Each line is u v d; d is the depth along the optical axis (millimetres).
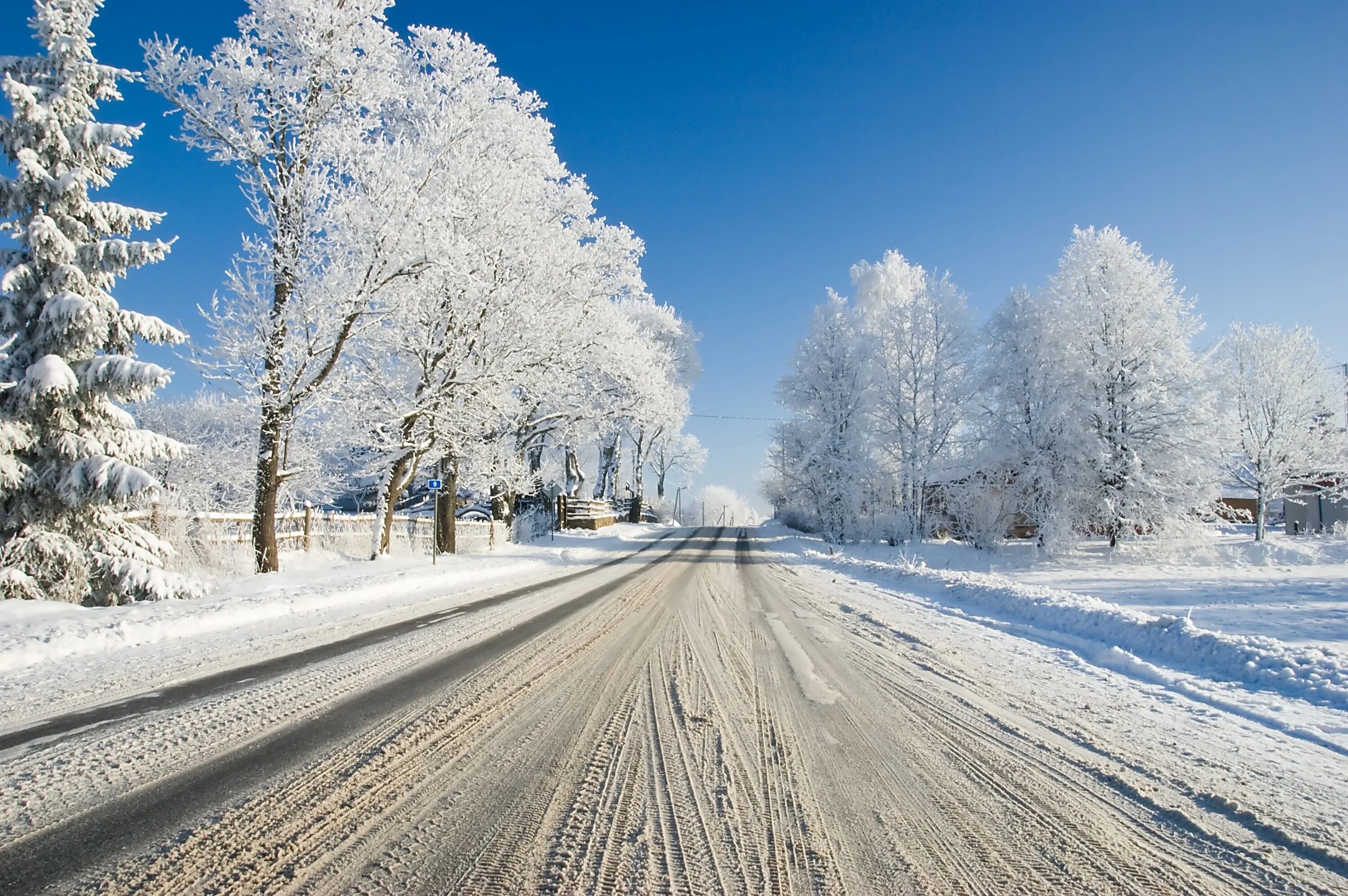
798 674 6359
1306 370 33406
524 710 5004
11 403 10086
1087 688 6152
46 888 2516
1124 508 25609
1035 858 2924
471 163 18547
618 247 25688
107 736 4324
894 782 3766
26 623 7898
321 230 15000
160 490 10758
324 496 25500
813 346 35750
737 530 51125
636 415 32250
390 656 6961
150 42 13625
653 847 2930
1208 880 2760
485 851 2863
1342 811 3484
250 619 9414
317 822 3111
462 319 18453
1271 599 12844
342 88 14945
